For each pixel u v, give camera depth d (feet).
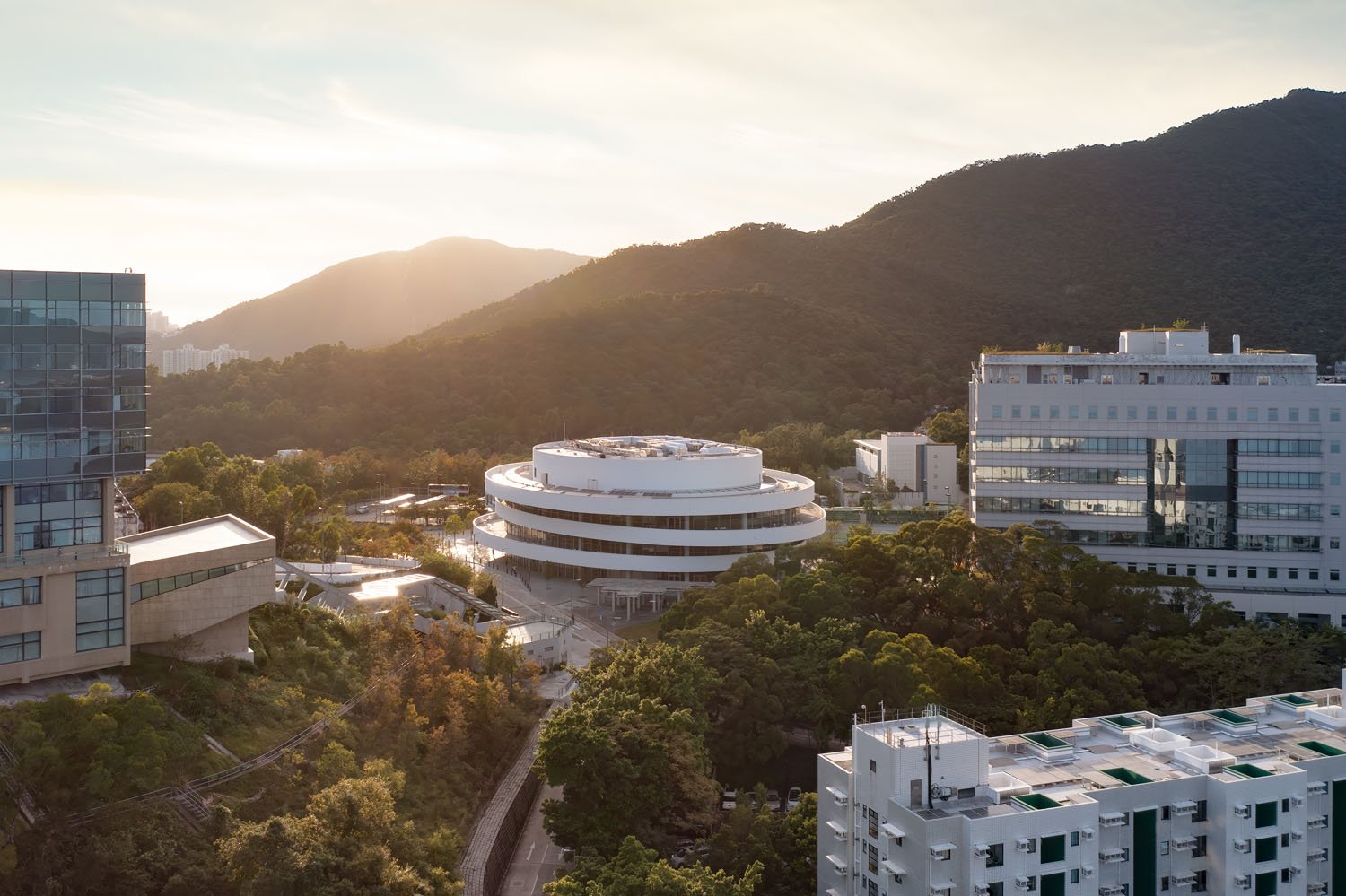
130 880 255.50
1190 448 610.65
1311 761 291.17
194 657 362.33
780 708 406.82
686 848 349.41
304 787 322.75
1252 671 439.22
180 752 303.48
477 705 409.69
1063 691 428.15
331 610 460.96
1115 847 267.59
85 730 281.54
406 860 288.51
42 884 248.32
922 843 247.50
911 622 514.68
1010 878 249.96
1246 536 604.90
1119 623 509.35
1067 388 620.49
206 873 263.29
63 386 324.80
